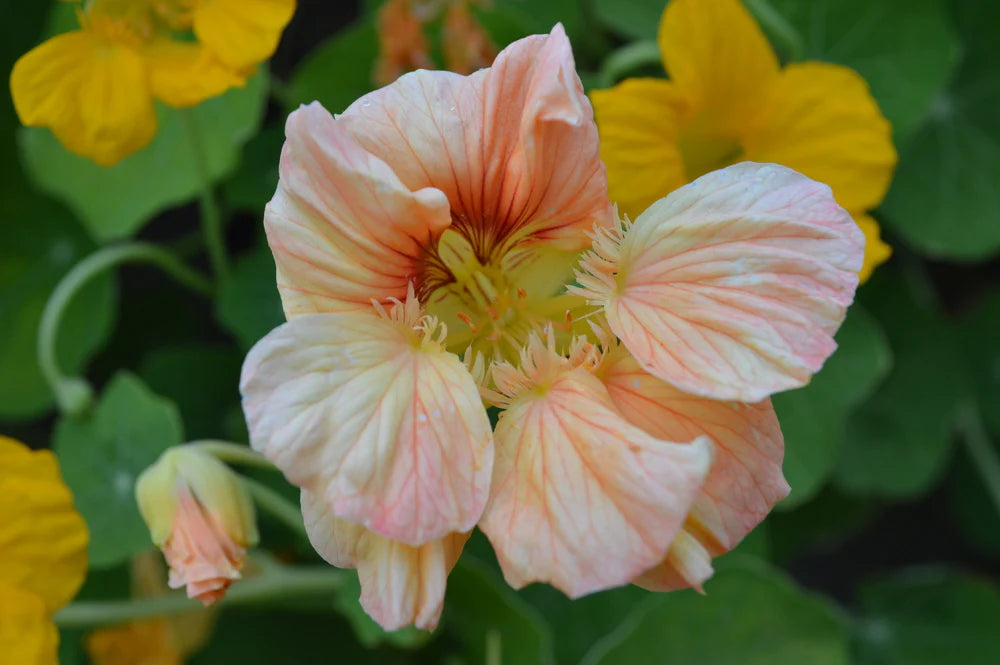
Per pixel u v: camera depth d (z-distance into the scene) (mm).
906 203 313
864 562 418
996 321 349
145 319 329
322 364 191
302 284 195
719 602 273
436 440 193
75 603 284
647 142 243
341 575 267
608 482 192
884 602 336
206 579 218
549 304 214
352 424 190
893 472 320
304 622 302
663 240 200
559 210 206
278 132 295
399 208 196
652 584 196
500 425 201
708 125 259
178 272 289
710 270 196
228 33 237
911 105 291
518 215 207
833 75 255
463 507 193
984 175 320
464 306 216
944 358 324
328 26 327
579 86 198
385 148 198
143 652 297
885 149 257
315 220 194
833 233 193
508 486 196
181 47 245
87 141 240
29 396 301
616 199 243
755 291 194
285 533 288
